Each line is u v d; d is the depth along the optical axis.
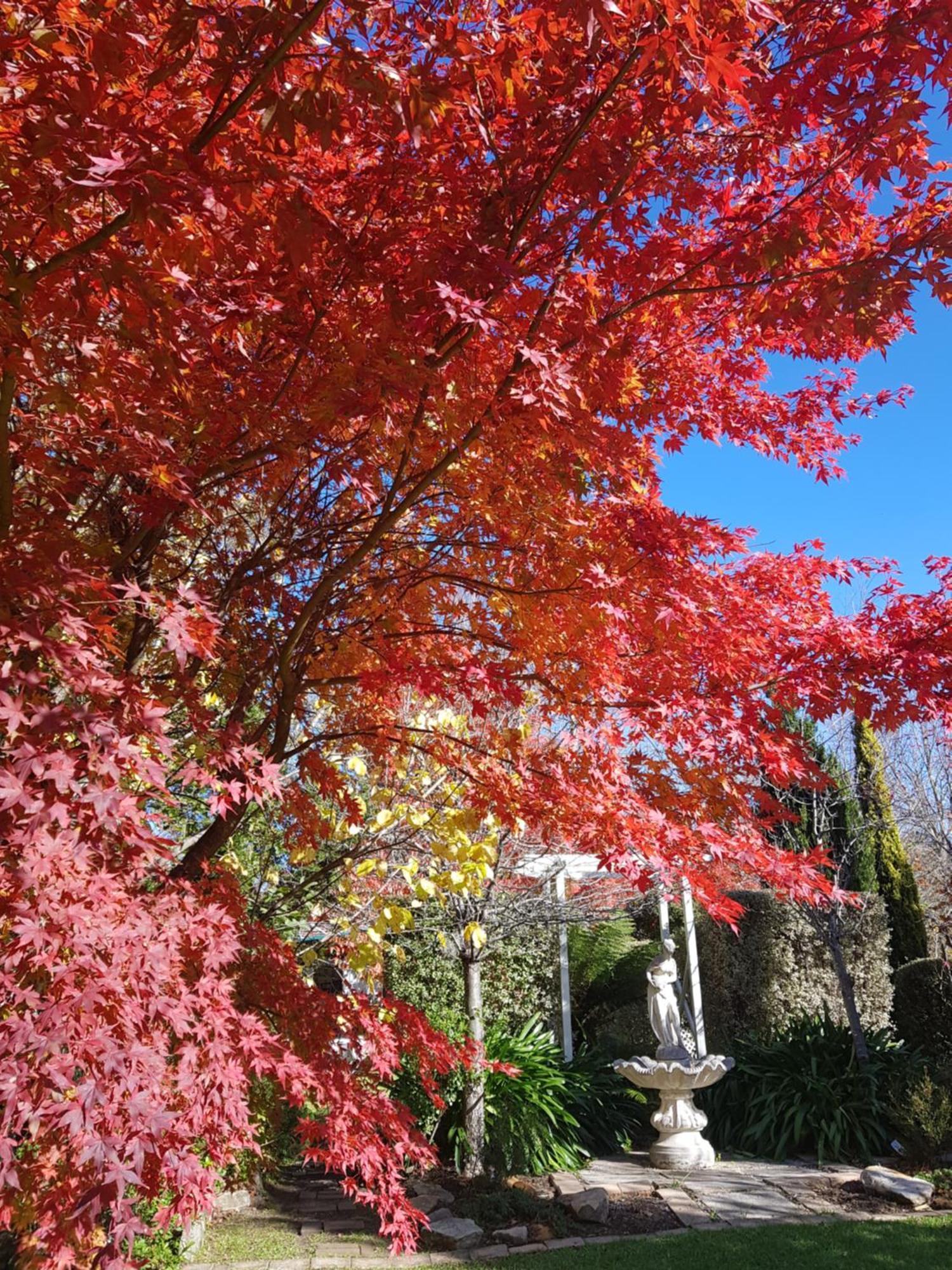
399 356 2.55
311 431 3.21
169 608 2.36
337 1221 6.80
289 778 4.66
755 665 3.83
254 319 2.87
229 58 2.16
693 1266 5.62
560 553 3.50
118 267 2.05
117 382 2.57
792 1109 8.80
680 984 11.71
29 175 1.95
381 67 1.99
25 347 2.17
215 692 4.29
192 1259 5.86
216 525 3.55
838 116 2.68
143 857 2.48
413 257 2.61
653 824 3.63
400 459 3.22
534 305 2.79
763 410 4.47
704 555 3.81
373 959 5.28
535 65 2.59
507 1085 8.34
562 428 2.79
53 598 2.13
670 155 2.95
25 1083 1.84
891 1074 8.98
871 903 11.62
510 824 4.02
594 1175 8.05
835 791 10.97
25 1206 2.15
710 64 2.14
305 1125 3.22
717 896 3.88
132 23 2.06
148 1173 2.28
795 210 2.81
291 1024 3.32
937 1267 5.52
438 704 5.39
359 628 3.94
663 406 4.12
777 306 2.92
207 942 2.58
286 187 2.38
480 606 3.98
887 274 2.60
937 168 2.72
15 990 1.90
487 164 2.74
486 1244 6.25
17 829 1.93
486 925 8.26
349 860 5.25
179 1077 2.31
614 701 3.71
